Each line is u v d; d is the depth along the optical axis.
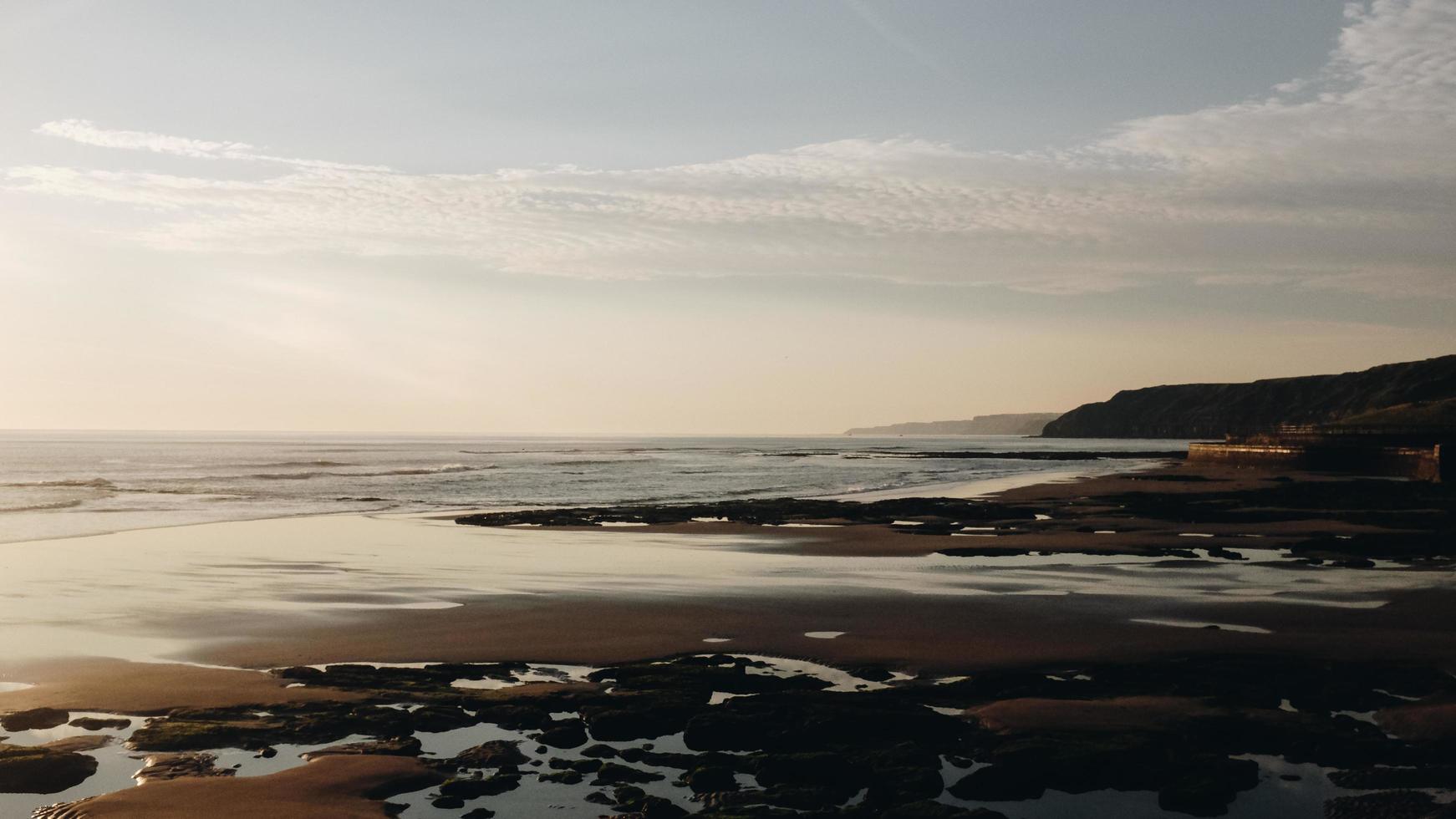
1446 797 8.62
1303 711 10.88
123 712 10.91
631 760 9.47
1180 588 19.41
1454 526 31.59
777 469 91.31
